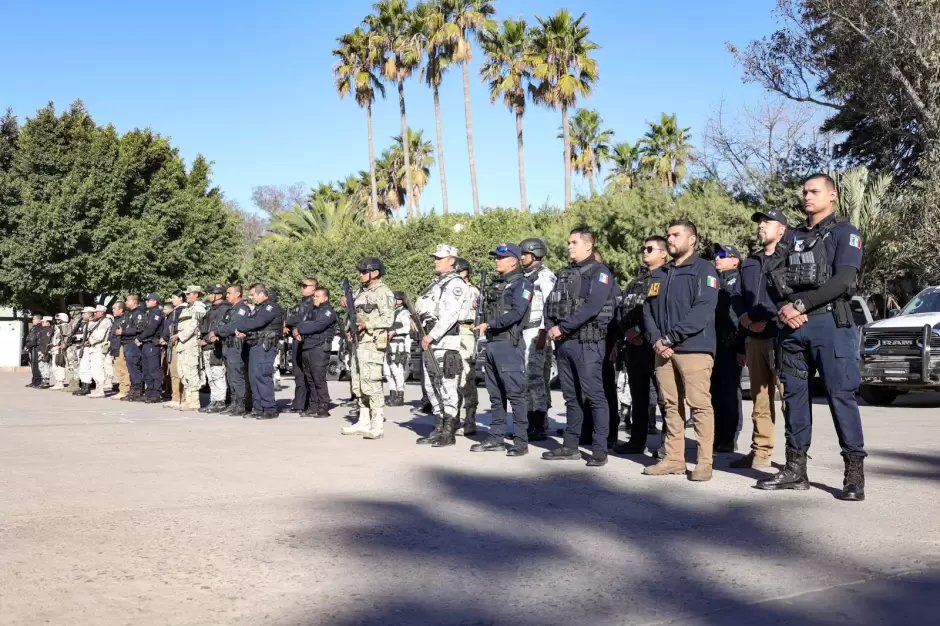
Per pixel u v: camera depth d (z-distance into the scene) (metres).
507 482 6.62
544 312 8.48
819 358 5.91
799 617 3.53
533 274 9.34
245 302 12.77
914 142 23.17
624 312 8.12
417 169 57.28
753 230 21.11
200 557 4.45
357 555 4.50
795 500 5.84
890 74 22.09
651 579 4.07
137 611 3.62
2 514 5.49
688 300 6.68
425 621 3.51
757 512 5.47
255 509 5.63
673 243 6.77
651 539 4.82
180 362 13.62
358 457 7.97
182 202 34.59
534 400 9.32
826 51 23.20
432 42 42.56
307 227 46.38
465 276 9.79
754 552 4.52
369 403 9.61
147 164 34.19
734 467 7.39
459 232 32.28
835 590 3.88
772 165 24.28
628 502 5.84
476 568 4.27
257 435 9.82
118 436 9.78
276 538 4.85
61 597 3.80
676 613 3.59
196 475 6.98
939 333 12.48
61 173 31.62
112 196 31.81
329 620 3.52
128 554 4.51
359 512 5.53
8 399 16.45
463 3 42.22
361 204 58.16
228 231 37.41
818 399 14.62
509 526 5.14
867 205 20.89
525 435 8.11
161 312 15.19
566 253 23.81
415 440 9.30
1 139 34.38
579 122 53.59
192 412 13.28
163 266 33.28
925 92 21.92
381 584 4.00
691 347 6.64
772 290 6.20
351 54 46.62
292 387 20.42
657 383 7.24
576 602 3.74
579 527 5.11
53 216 30.00
